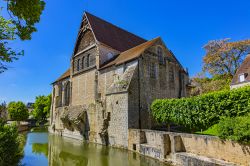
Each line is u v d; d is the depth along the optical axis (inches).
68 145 948.0
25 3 252.5
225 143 482.3
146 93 881.5
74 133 1176.8
